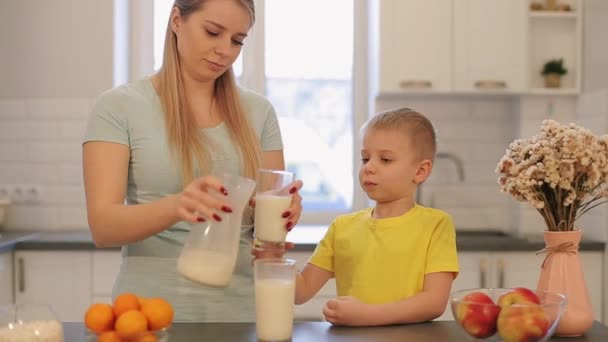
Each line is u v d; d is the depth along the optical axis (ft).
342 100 12.07
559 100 11.00
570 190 4.20
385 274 4.87
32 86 10.89
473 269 9.46
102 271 9.46
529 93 10.74
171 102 5.08
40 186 10.97
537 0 11.05
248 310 5.12
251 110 5.61
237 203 4.24
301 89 12.00
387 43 10.66
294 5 11.88
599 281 9.60
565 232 4.25
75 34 10.82
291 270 3.82
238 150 5.26
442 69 10.69
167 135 5.04
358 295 4.91
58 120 10.90
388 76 10.68
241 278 5.16
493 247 9.39
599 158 4.13
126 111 5.01
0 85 10.92
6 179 11.00
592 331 4.28
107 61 10.83
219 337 3.92
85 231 10.80
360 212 5.32
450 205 11.64
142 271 5.03
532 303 3.71
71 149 10.92
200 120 5.27
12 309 3.58
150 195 5.08
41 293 9.45
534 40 10.97
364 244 5.00
